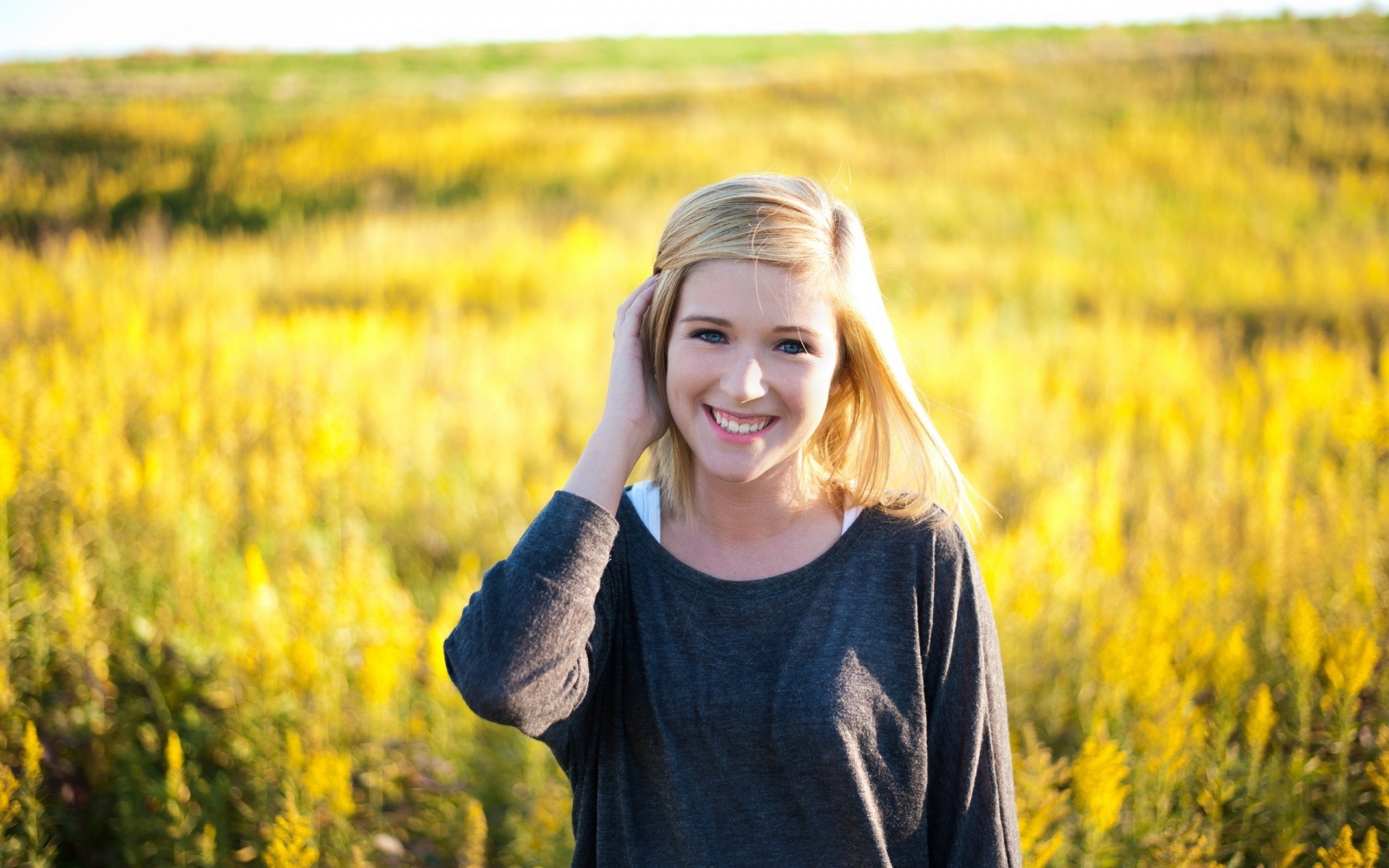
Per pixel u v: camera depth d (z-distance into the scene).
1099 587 3.85
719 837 1.28
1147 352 8.95
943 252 14.26
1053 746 3.31
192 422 5.26
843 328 1.39
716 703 1.28
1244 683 3.33
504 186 19.12
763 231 1.29
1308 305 11.34
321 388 6.97
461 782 3.19
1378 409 5.69
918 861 1.32
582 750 1.40
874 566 1.35
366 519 5.19
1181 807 2.62
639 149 21.34
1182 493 5.23
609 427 1.36
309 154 20.22
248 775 3.18
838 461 1.47
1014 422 6.93
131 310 8.42
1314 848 2.61
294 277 12.53
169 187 18.45
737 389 1.27
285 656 3.26
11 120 21.72
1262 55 26.56
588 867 1.40
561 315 10.84
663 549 1.38
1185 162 19.58
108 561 3.79
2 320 7.90
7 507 3.96
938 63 30.23
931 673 1.35
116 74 28.17
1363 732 2.97
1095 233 15.69
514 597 1.21
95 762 3.15
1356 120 21.69
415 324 10.14
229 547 4.41
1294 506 4.52
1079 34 35.03
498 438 6.45
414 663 3.67
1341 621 3.47
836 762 1.24
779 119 24.22
